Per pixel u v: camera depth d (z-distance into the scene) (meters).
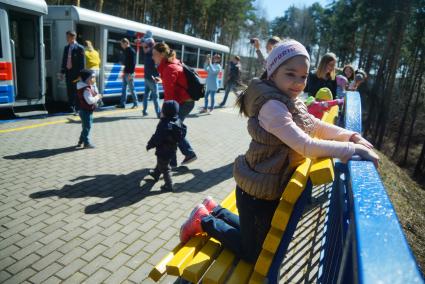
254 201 2.08
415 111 28.59
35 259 3.39
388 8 27.72
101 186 5.15
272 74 2.03
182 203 4.81
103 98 12.88
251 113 2.04
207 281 2.06
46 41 11.04
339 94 6.38
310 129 2.06
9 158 6.04
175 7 37.62
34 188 4.92
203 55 18.47
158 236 3.94
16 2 8.40
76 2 14.77
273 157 1.98
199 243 2.51
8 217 4.12
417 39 30.36
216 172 6.21
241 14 44.25
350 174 1.50
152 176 5.43
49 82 11.14
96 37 11.52
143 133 8.54
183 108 5.95
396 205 9.67
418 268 0.82
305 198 2.02
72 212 4.34
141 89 13.89
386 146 29.53
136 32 13.02
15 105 8.84
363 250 0.90
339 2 42.53
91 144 7.02
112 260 3.45
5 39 8.30
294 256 3.38
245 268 2.19
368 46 37.91
